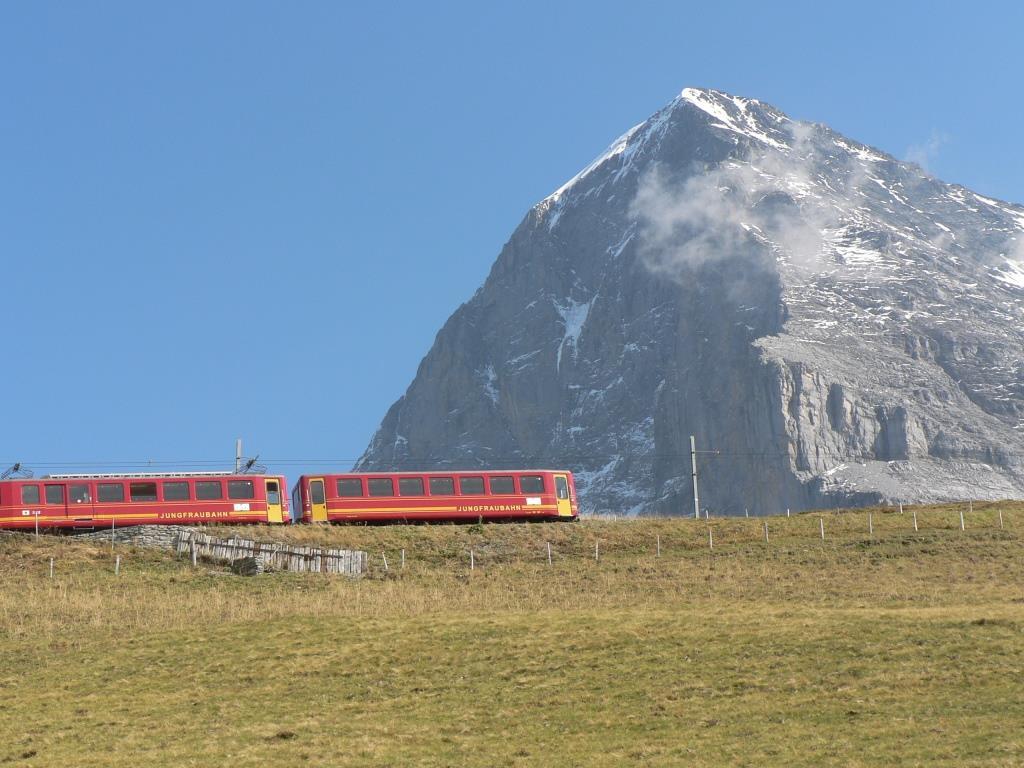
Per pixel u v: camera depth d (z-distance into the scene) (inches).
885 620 2544.3
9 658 2637.8
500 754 1907.0
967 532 3900.1
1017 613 2556.6
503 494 4291.3
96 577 3346.5
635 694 2181.3
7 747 2036.2
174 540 3700.8
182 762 1923.0
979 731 1834.4
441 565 3661.4
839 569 3444.9
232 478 4077.3
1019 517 4244.6
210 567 3523.6
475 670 2401.6
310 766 1886.1
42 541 3646.7
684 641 2492.6
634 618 2741.1
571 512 4397.1
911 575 3319.4
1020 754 1724.9
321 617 2891.2
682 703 2108.8
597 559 3752.5
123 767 1905.8
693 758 1829.5
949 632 2397.9
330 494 4151.1
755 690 2149.4
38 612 2997.0
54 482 3924.7
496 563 3700.8
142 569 3464.6
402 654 2532.0
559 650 2492.6
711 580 3356.3
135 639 2753.4
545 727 2038.6
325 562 3521.2
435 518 4215.1
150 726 2142.0
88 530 3919.8
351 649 2581.2
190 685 2399.1
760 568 3496.6
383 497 4185.5
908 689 2078.0
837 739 1856.5
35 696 2359.7
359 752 1947.6
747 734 1920.5
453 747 1958.7
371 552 3762.3
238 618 2930.6
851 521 4217.5
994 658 2198.6
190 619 2935.5
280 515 4126.5
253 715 2192.4
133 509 3959.2
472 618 2824.8
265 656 2564.0
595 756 1867.6
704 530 4173.2
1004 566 3380.9
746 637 2481.5
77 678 2472.9
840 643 2377.0
